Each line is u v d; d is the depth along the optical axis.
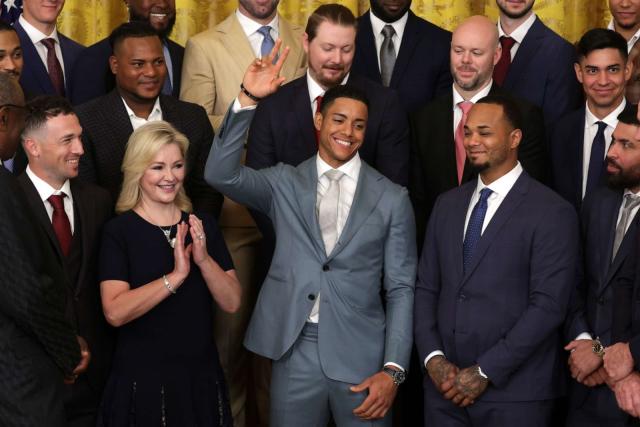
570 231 10.12
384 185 10.71
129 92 11.61
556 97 12.89
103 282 10.06
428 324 10.44
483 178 10.48
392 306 10.57
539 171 11.73
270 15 13.15
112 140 11.51
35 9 12.88
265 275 11.42
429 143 12.11
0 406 6.79
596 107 11.99
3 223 6.83
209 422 10.12
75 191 10.49
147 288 9.91
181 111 11.90
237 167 10.26
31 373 6.89
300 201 10.50
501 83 13.20
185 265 9.94
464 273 10.28
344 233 10.38
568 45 13.03
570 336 10.53
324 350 10.24
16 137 7.47
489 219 10.33
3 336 6.82
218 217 11.88
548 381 10.10
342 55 11.66
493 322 10.06
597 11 15.51
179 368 10.05
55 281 7.18
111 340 10.54
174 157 10.34
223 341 12.28
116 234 10.19
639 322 9.88
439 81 13.12
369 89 11.90
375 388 10.13
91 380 10.30
